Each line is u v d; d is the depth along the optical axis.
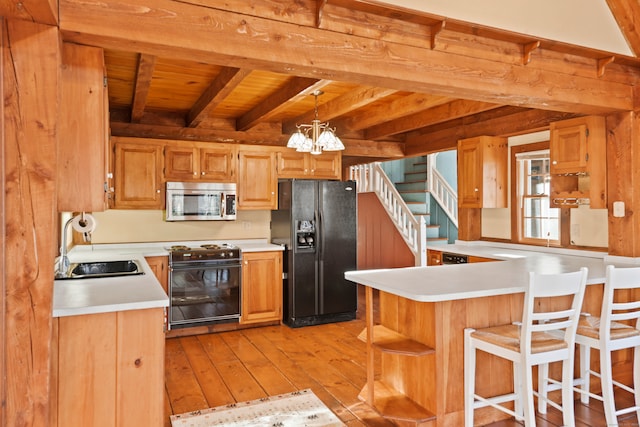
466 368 2.62
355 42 2.44
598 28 3.08
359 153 6.06
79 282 2.64
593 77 3.24
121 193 4.66
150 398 2.17
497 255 4.37
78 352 2.04
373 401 2.84
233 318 4.94
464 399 2.67
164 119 5.00
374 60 2.49
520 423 2.79
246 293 5.01
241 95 4.29
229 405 3.07
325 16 2.37
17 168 1.80
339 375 3.62
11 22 1.80
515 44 2.91
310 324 5.21
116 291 2.37
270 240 5.72
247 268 5.02
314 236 5.22
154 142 4.79
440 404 2.62
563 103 3.17
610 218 3.69
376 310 5.98
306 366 3.83
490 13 2.71
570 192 3.90
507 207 5.09
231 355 4.14
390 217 7.73
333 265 5.29
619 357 3.38
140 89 3.56
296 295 5.11
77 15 1.89
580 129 3.73
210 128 5.21
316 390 3.32
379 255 8.04
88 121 2.14
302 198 5.15
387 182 7.79
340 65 2.40
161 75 3.67
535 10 2.86
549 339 2.49
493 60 2.83
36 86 1.82
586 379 2.96
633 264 3.52
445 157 8.38
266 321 5.15
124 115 4.83
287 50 2.28
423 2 2.51
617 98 3.37
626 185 3.55
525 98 3.01
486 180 4.87
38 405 1.82
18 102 1.80
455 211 7.80
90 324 2.07
